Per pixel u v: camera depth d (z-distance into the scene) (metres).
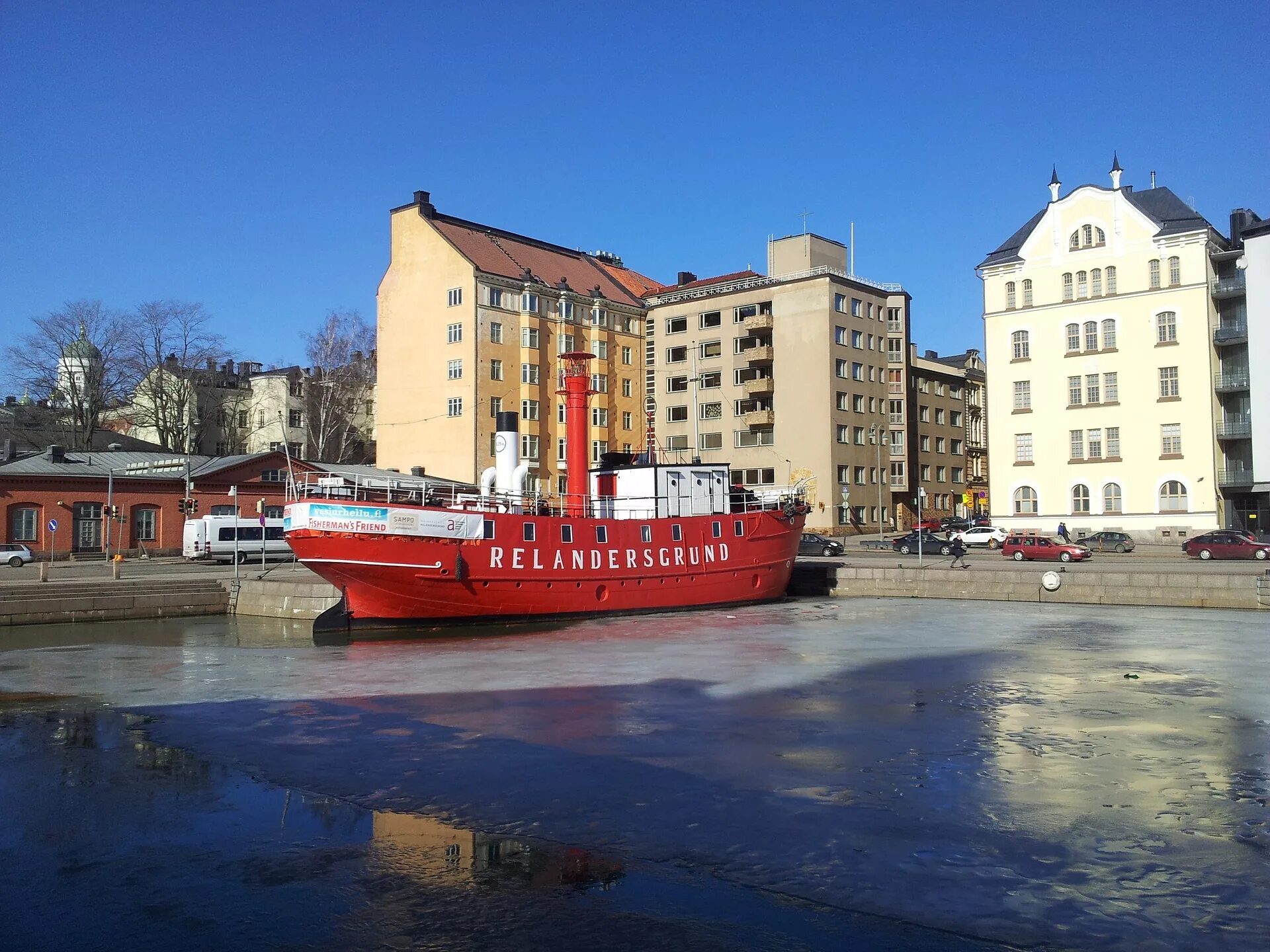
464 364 75.62
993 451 70.50
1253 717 16.81
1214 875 9.38
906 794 12.12
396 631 31.42
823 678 21.30
